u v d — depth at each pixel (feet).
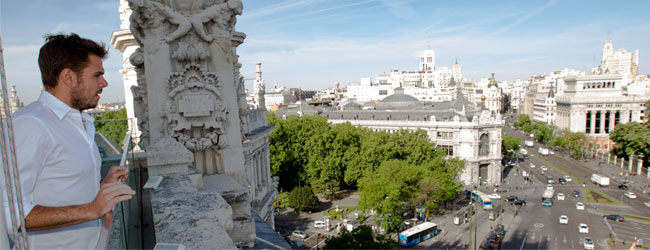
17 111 16.30
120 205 23.81
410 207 270.05
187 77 42.22
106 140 30.14
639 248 210.59
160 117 41.93
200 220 23.59
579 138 484.33
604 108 522.47
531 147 588.50
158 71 41.47
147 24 40.70
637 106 506.89
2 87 12.05
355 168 293.64
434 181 239.91
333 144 297.53
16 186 13.07
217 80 43.34
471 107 393.91
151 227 29.01
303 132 299.99
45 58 16.66
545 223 255.50
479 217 268.41
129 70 106.32
